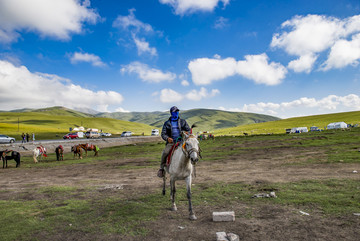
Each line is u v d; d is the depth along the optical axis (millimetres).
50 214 6062
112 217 5676
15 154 20250
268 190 7598
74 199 7602
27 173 16109
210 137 64250
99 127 170875
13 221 5617
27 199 7879
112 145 56969
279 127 115188
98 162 21188
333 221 4773
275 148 24812
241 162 15969
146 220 5383
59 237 4668
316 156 15875
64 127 155625
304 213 5266
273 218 5125
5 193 9023
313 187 7547
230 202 6504
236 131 117125
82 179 12266
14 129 98750
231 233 4180
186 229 4762
